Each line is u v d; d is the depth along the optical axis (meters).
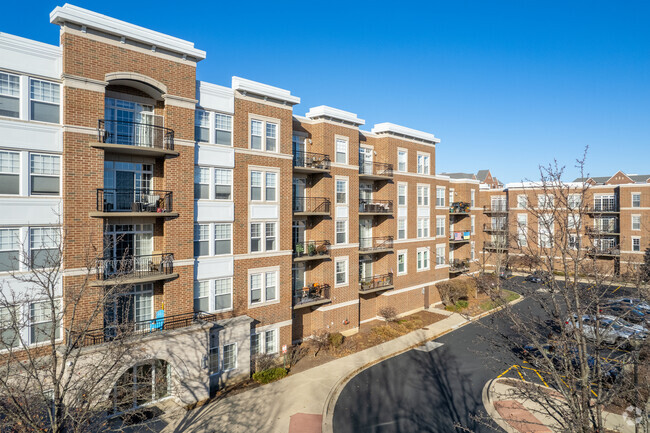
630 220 51.31
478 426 17.44
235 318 21.83
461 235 45.59
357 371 23.81
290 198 25.69
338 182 29.89
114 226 19.05
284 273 25.30
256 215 23.97
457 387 21.52
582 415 10.18
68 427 12.42
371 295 34.41
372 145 34.53
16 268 15.96
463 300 40.47
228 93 22.69
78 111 17.08
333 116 28.89
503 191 60.88
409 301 36.62
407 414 18.56
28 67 16.23
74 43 16.95
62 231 16.45
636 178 65.81
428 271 39.09
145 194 19.70
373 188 35.16
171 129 19.80
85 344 16.94
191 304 20.67
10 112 15.98
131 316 19.30
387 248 33.81
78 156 17.09
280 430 16.88
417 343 28.81
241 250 23.23
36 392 14.07
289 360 24.67
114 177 19.17
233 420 17.59
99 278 17.45
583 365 10.30
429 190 39.09
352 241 30.75
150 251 20.31
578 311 10.42
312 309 28.91
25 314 15.16
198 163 21.39
